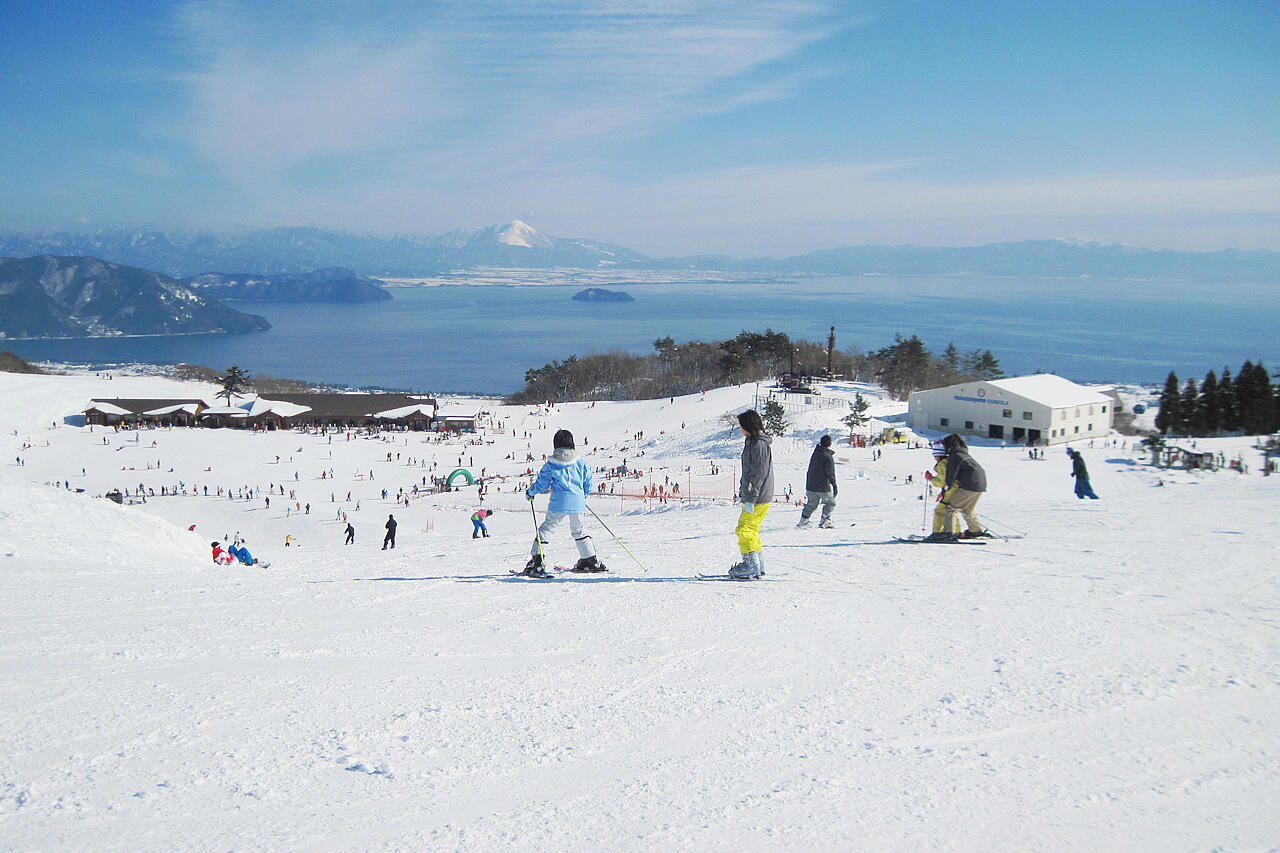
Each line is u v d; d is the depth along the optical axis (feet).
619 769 13.09
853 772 13.03
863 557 33.19
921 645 20.12
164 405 331.98
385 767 12.86
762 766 13.24
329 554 48.29
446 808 11.63
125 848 10.14
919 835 11.04
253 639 20.21
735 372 433.07
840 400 301.43
